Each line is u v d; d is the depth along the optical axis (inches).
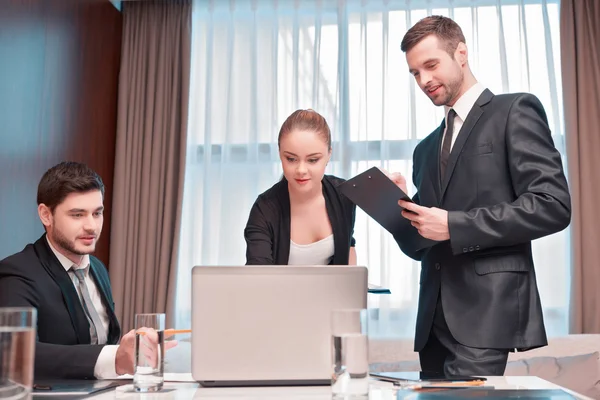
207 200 160.4
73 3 143.6
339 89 159.6
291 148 67.4
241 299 50.4
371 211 68.7
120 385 53.2
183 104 162.6
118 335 79.7
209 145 162.4
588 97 150.8
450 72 72.3
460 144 70.9
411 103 155.6
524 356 111.7
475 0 158.1
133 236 160.1
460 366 65.1
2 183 115.0
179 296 158.4
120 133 163.8
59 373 57.2
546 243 148.3
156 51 167.5
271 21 166.2
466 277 67.8
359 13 162.6
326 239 75.0
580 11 152.4
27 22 124.3
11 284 70.6
